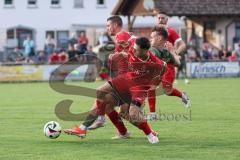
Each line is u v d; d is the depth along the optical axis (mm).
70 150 20094
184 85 51375
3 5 95000
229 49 74125
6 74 58688
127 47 22484
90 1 97188
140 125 21312
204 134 23406
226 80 58031
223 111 31266
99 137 22812
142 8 72375
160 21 27562
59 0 96375
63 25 96312
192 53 66438
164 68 21578
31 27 95312
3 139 22469
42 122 27391
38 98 40094
